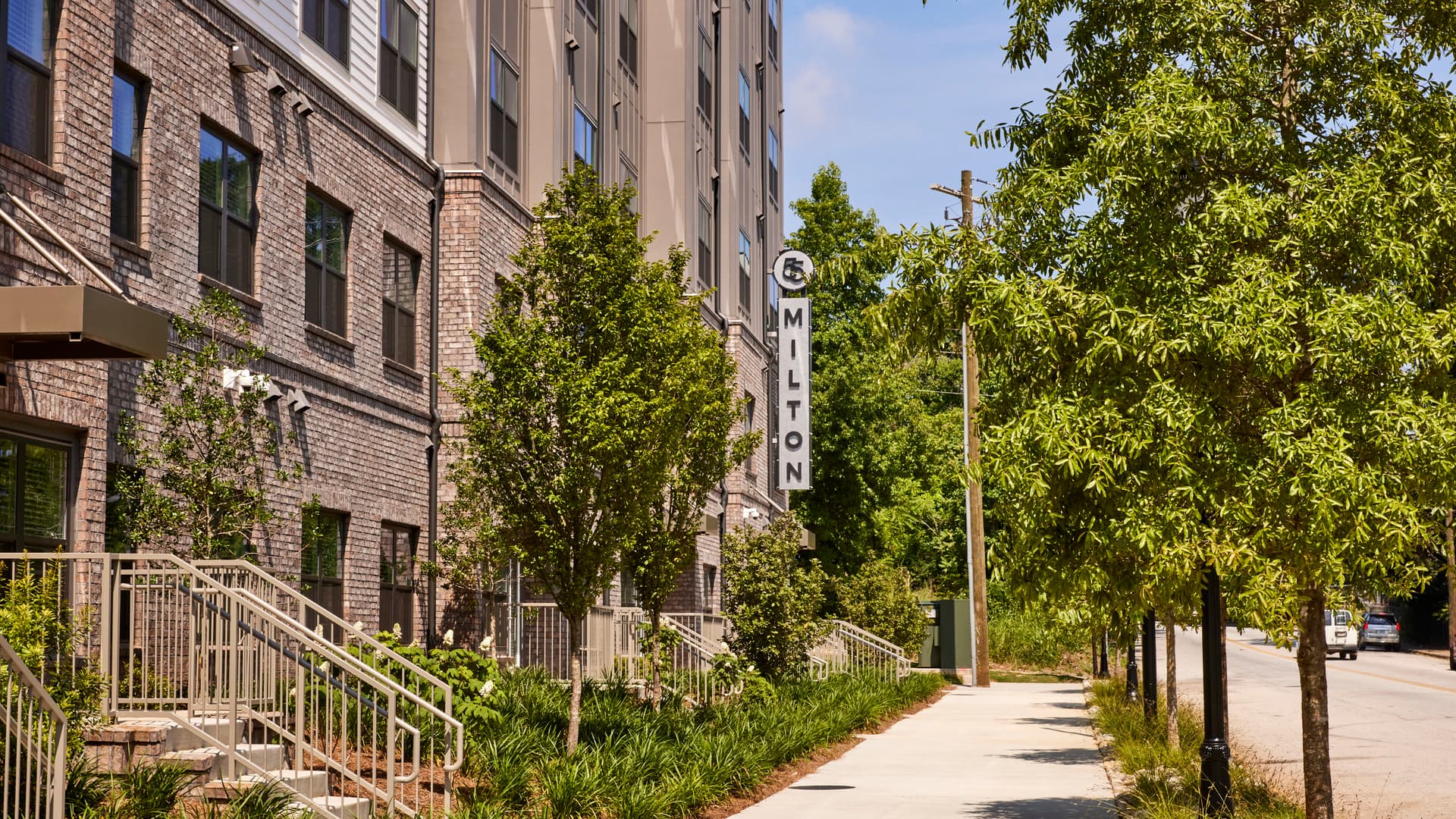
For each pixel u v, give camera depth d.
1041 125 12.13
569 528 14.70
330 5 17.75
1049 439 10.09
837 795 15.02
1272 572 9.64
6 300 9.07
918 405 49.84
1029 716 27.14
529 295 15.11
